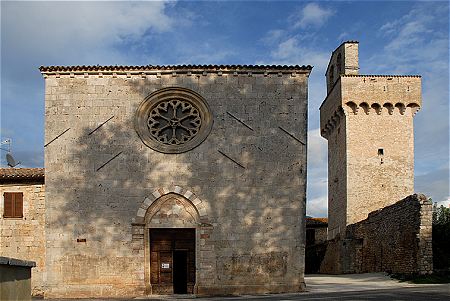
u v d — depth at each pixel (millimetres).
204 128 26484
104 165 26188
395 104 48719
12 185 27016
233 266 25312
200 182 26000
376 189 47812
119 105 26609
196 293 25000
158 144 26328
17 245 26422
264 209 25781
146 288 25234
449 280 28906
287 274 25297
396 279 32156
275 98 26562
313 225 61750
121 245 25578
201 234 25531
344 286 28672
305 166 26109
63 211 25891
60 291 25250
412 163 48438
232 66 26562
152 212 25953
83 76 26734
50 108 26594
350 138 48469
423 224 30547
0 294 11164
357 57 50375
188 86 26688
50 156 26266
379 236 39188
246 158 26172
